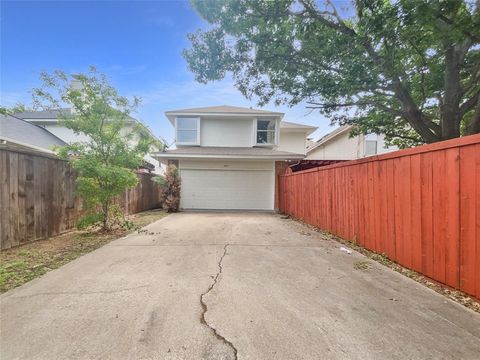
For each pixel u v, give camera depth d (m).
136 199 12.48
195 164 13.89
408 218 4.23
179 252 5.20
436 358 2.11
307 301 3.10
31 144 10.83
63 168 6.79
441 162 3.54
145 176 13.91
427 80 6.52
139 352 2.16
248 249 5.50
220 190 13.93
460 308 2.92
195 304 3.00
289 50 6.01
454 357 2.12
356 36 4.93
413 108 5.97
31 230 5.70
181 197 13.87
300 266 4.40
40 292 3.29
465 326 2.56
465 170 3.16
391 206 4.68
